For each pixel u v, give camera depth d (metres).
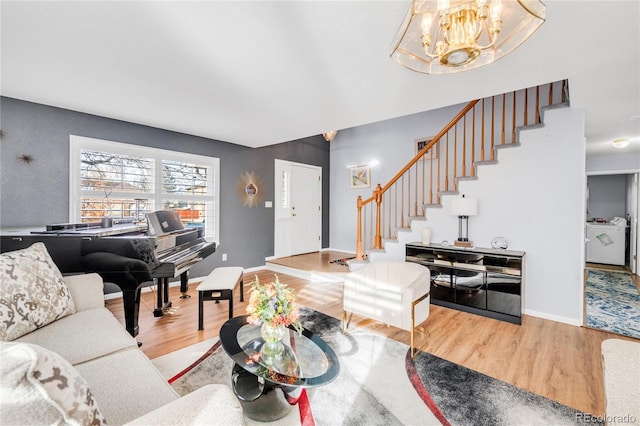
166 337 2.47
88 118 3.21
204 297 2.64
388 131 5.68
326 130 3.84
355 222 6.24
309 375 1.42
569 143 2.80
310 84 2.39
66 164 3.08
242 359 1.51
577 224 2.78
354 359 2.15
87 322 1.62
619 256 5.46
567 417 1.55
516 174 3.09
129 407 1.01
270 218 5.34
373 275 2.74
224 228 4.58
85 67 2.11
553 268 2.89
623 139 3.86
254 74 2.22
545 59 1.91
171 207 3.94
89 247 2.28
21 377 0.53
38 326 1.49
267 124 3.56
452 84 2.36
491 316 2.94
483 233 3.31
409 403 1.67
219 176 4.48
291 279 4.45
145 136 3.66
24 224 2.85
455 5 1.33
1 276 1.40
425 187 5.05
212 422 0.76
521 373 1.96
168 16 1.54
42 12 1.49
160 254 2.55
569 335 2.54
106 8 1.47
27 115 2.85
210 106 2.93
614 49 1.77
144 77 2.28
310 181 6.23
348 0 1.41
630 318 2.94
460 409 1.61
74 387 0.63
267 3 1.44
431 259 3.37
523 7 1.24
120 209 3.49
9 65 2.08
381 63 2.04
